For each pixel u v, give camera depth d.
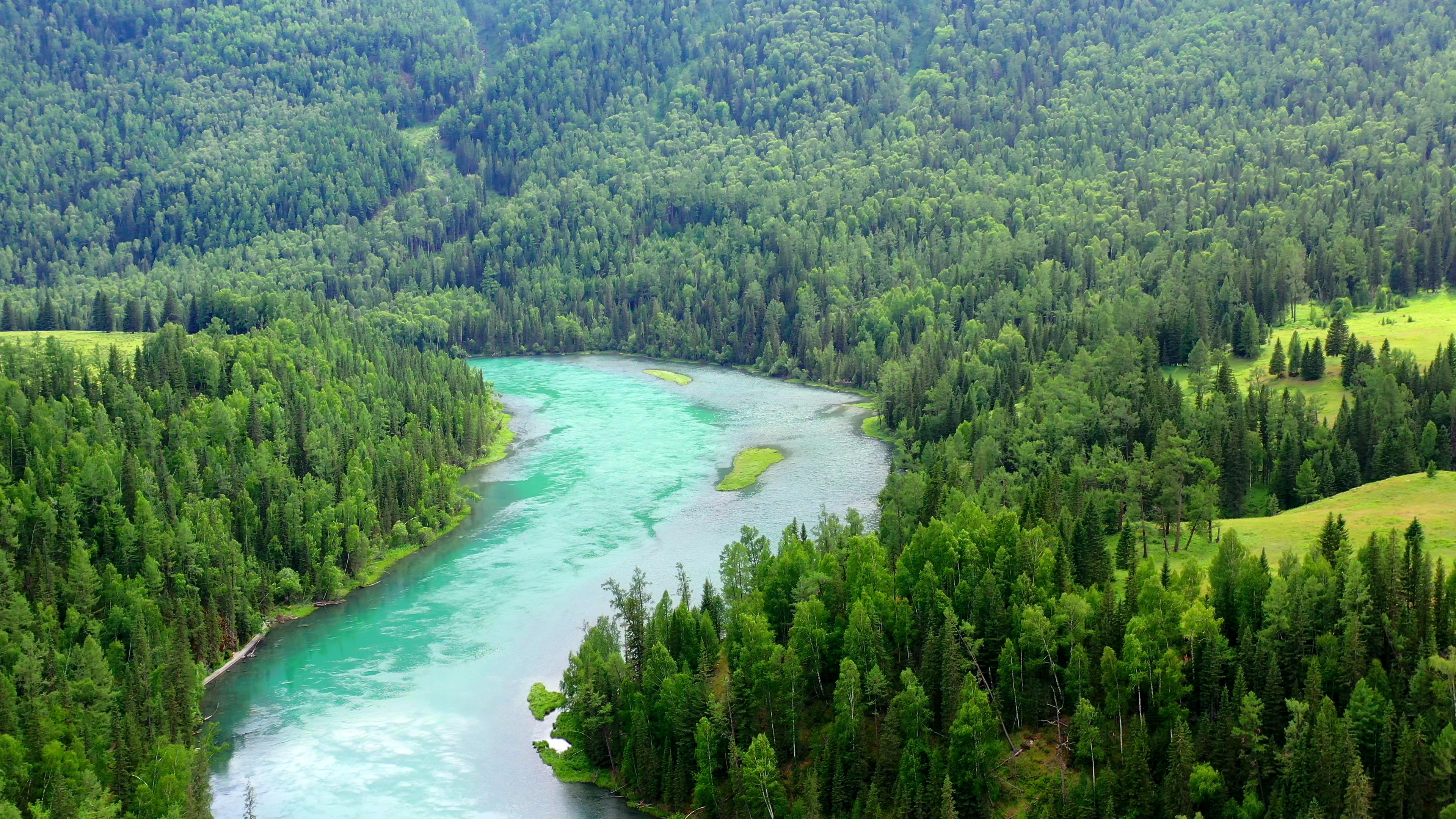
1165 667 117.12
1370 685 110.56
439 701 151.62
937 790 115.25
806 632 133.38
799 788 123.75
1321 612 120.25
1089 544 142.12
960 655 125.56
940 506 167.50
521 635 169.88
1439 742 101.19
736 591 155.00
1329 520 140.50
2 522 165.50
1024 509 161.75
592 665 141.00
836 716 124.25
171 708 137.75
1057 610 127.50
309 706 151.12
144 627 151.38
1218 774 107.94
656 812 127.75
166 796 121.31
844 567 150.12
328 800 130.25
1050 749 121.75
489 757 138.88
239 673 161.12
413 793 131.62
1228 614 127.31
